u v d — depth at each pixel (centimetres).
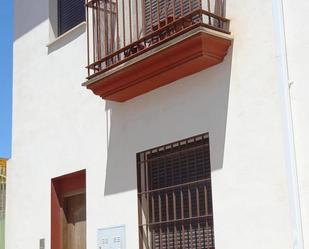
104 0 794
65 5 964
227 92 647
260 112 612
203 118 671
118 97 771
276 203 586
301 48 586
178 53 662
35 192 942
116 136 792
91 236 811
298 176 572
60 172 890
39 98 959
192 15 656
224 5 664
